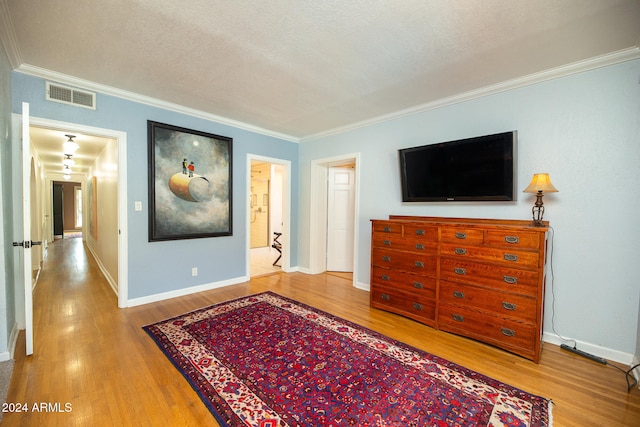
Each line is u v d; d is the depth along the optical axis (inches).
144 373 75.3
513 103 103.7
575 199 91.5
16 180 95.6
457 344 94.0
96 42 80.1
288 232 191.6
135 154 122.6
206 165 145.6
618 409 64.5
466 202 116.2
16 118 94.4
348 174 195.0
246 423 58.9
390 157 142.9
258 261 230.7
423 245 108.1
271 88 111.4
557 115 94.5
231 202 156.8
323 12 66.5
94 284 157.5
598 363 83.9
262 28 73.2
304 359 83.4
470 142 109.1
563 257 93.7
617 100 84.4
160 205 130.1
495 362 83.6
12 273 90.0
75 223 491.5
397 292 116.6
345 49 82.8
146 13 67.4
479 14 66.8
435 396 68.1
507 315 89.0
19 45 81.4
